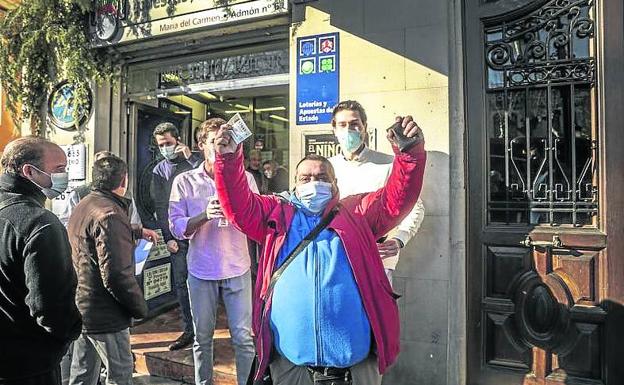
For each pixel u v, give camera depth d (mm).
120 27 4203
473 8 3068
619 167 2707
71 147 4516
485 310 3016
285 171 5574
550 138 2920
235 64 4312
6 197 1817
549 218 2910
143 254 3277
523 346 2928
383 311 1888
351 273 1855
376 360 1942
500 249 3000
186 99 5539
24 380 1741
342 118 2695
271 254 1963
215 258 2928
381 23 3205
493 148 3061
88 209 2516
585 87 2865
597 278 2766
